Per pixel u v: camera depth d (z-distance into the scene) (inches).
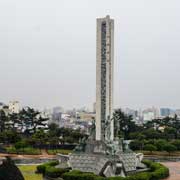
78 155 4138.8
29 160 5502.0
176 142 7229.3
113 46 4402.1
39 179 3698.3
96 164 4003.4
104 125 4335.6
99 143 4215.1
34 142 7121.1
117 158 3941.9
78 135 7514.8
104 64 4372.5
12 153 6387.8
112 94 4379.9
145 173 3715.6
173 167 5123.0
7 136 7234.3
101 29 4404.5
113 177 3491.6
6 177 2770.7
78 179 3540.8
